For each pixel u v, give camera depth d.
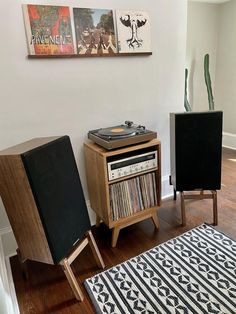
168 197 2.47
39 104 1.71
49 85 1.72
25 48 1.59
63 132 1.85
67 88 1.79
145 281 1.48
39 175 1.22
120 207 1.78
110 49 1.87
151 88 2.17
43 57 1.64
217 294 1.36
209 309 1.28
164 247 1.76
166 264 1.60
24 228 1.32
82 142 1.95
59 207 1.33
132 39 1.94
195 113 1.84
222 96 3.83
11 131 1.66
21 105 1.66
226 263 1.58
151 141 1.82
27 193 1.21
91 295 1.41
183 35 2.21
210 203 2.31
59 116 1.81
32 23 1.57
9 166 1.19
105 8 1.80
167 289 1.42
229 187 2.59
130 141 1.71
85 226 1.53
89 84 1.87
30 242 1.35
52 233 1.27
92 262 1.67
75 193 1.45
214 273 1.50
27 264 1.68
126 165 1.72
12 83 1.60
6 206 1.32
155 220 1.96
